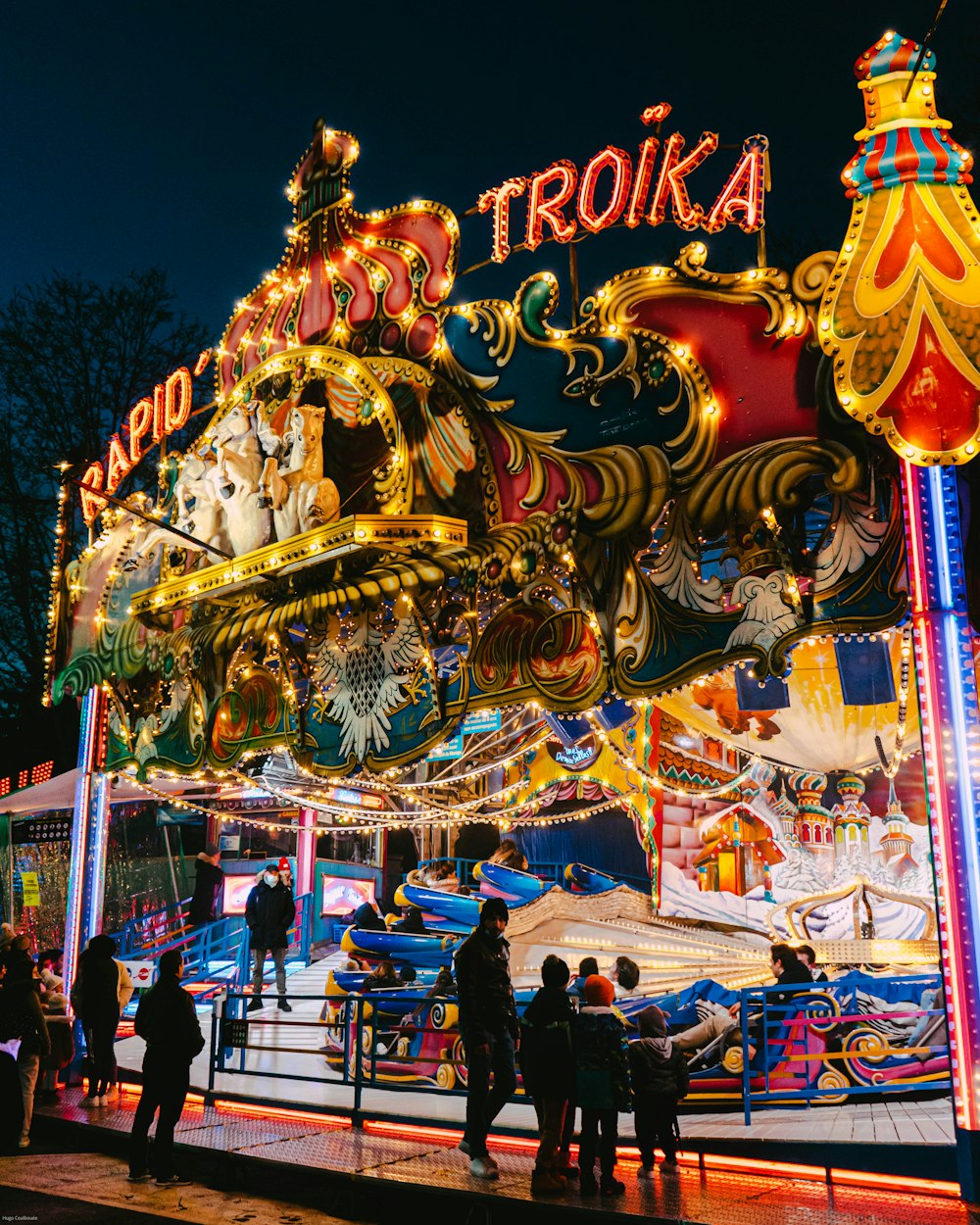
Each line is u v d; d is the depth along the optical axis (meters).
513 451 9.59
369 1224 7.84
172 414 13.55
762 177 8.67
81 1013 11.77
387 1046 11.70
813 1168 7.42
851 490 7.57
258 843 19.56
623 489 8.78
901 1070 9.14
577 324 9.40
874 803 13.50
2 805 18.84
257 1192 8.70
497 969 8.05
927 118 7.50
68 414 25.86
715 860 13.48
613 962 12.10
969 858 6.65
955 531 7.04
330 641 11.02
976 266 7.18
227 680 12.14
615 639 8.68
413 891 14.10
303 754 11.12
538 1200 7.11
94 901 13.70
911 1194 6.95
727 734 12.98
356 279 11.32
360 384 10.70
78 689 14.26
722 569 10.17
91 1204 8.28
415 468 10.48
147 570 13.64
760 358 8.17
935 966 11.42
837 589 7.61
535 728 14.80
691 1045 9.30
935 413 7.01
